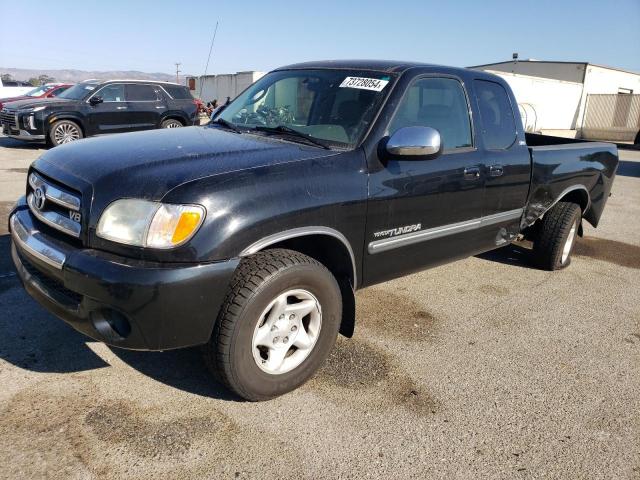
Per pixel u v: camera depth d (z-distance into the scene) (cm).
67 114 1297
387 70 363
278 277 270
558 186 498
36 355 321
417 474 248
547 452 270
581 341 397
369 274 342
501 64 3244
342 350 357
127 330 253
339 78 372
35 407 273
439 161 366
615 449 276
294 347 302
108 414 272
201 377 311
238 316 261
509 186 435
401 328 398
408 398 308
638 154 1981
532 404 311
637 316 452
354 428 277
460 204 389
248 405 288
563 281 527
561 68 2966
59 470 233
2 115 1333
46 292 274
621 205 961
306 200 285
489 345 381
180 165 271
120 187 258
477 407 304
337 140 329
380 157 327
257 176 272
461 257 420
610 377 348
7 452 241
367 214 320
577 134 2947
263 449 256
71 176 277
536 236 545
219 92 3359
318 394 304
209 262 251
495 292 484
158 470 238
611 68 3055
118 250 251
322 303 298
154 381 303
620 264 599
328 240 310
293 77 399
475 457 262
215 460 247
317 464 250
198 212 250
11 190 779
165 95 1466
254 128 368
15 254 309
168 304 244
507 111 443
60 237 276
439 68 384
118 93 1381
